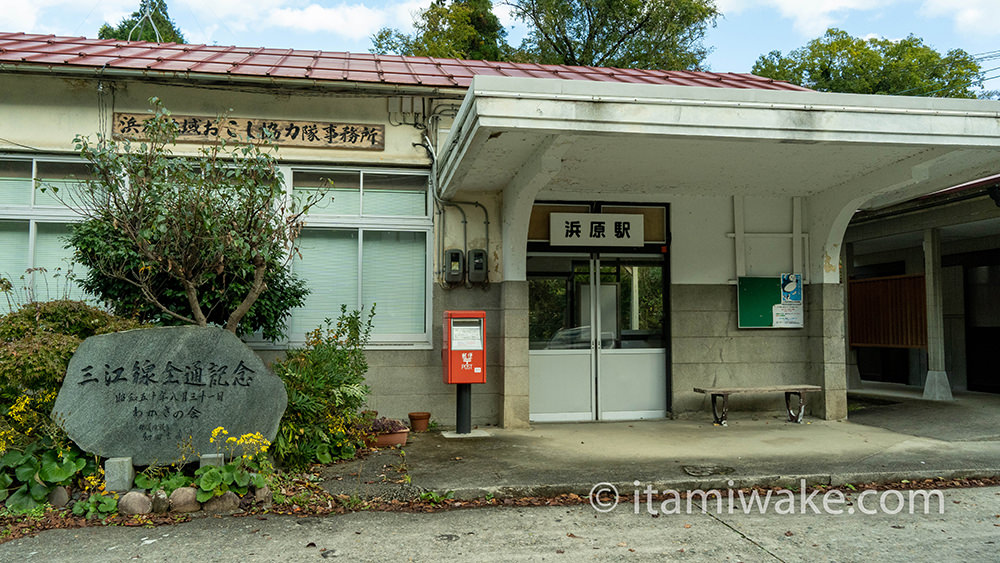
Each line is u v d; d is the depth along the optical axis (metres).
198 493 5.03
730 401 9.12
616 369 9.04
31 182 7.84
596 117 5.72
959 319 11.91
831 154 7.15
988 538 4.60
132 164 5.73
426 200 8.60
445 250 8.39
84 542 4.44
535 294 8.93
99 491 5.06
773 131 5.99
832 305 8.98
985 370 11.45
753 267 9.27
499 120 5.60
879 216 10.89
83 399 5.20
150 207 5.63
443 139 8.47
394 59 10.91
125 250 6.25
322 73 8.30
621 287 9.13
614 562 4.15
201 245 5.82
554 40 24.33
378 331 8.41
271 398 5.56
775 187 8.74
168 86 7.98
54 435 5.11
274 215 6.18
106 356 5.27
